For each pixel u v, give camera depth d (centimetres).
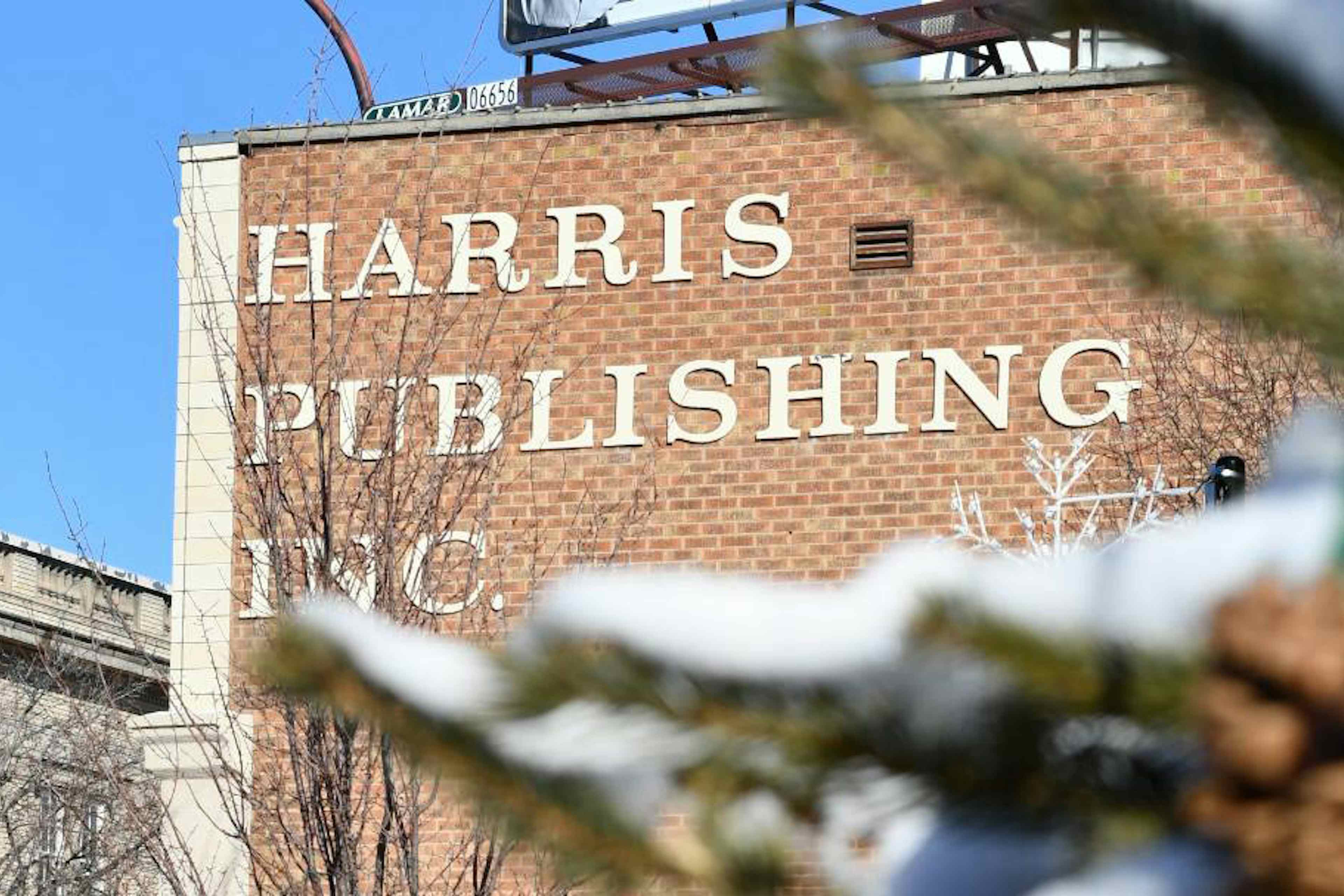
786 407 2691
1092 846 134
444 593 2589
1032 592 135
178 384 2761
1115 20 137
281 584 2161
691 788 144
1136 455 2550
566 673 142
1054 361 2614
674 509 2694
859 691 138
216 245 2791
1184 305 151
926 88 154
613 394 2730
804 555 2658
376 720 148
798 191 2734
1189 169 2502
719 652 138
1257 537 131
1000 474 2617
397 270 2789
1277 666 122
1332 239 149
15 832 3259
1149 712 129
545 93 3284
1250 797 124
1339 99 134
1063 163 153
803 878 145
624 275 2755
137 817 2278
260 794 2155
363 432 2316
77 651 4203
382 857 1953
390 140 2822
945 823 139
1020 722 135
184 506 2730
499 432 2519
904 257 2684
